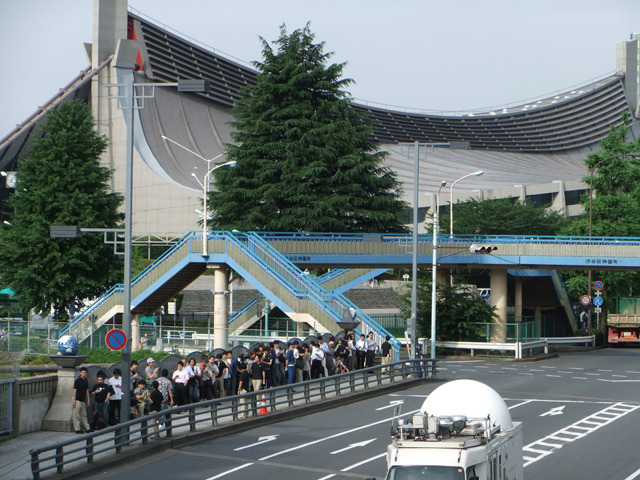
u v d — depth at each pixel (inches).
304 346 2434.8
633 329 4350.4
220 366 2100.1
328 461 1530.5
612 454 1568.7
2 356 1908.2
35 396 1752.0
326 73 4397.1
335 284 3732.8
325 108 4377.5
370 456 1567.4
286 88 4323.3
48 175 3983.8
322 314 2967.5
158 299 3528.5
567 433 1777.8
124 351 1641.2
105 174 4092.0
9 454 1529.3
